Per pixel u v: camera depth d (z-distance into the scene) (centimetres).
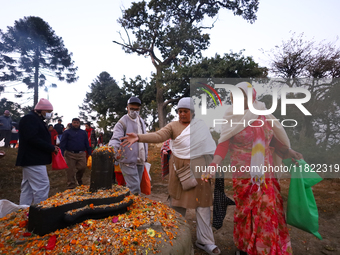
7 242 182
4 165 820
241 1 2761
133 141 267
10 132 1252
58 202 197
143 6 2583
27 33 3212
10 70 3350
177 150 278
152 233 193
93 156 230
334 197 455
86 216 204
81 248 172
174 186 283
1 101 3847
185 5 2670
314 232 227
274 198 226
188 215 405
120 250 171
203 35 2630
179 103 287
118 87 2659
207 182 274
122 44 2691
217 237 326
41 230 185
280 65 1420
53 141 1103
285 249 229
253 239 223
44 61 3397
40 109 355
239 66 1812
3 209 245
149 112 3366
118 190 236
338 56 1298
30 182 339
